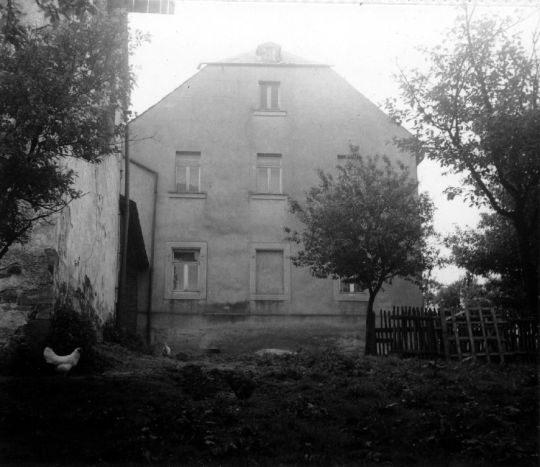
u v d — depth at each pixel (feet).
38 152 30.09
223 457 27.14
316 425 31.14
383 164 86.12
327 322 82.07
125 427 29.32
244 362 54.75
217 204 84.33
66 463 25.55
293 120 87.45
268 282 83.30
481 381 42.11
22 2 43.09
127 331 67.00
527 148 45.65
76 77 31.63
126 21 37.24
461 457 28.30
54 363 39.17
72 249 49.24
